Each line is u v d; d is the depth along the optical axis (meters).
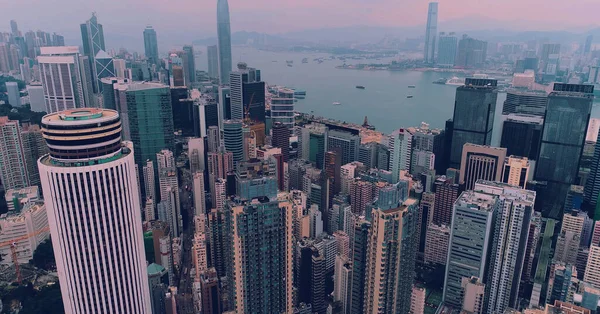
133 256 181.62
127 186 173.00
